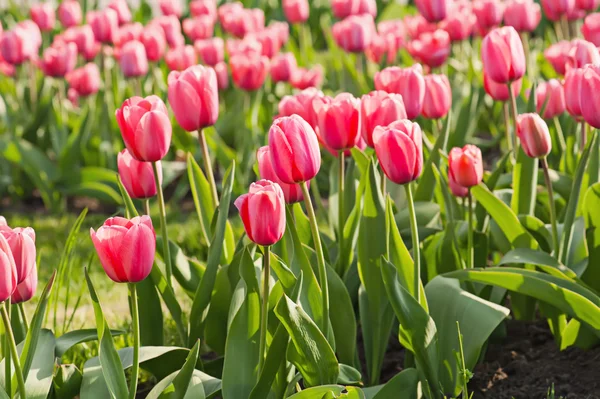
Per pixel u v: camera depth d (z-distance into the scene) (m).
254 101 7.90
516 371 4.16
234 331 3.40
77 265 6.82
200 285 3.97
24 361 3.23
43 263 6.98
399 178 3.33
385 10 12.59
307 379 3.34
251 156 7.95
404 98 4.20
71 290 6.27
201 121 4.09
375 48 7.84
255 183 2.99
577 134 5.80
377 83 4.53
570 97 4.09
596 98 3.66
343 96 3.75
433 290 3.89
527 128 3.90
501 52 4.44
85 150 8.69
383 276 3.41
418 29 7.60
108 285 6.34
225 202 3.95
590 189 4.14
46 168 8.48
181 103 4.00
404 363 4.28
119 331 3.86
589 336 4.21
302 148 3.08
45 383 3.36
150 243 2.94
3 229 3.04
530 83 6.82
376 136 3.29
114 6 9.21
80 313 5.81
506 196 4.97
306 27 13.52
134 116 3.53
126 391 3.17
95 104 8.84
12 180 9.11
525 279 3.67
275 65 7.56
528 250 4.10
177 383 3.28
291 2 9.66
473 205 5.09
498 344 4.49
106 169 8.51
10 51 8.62
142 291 4.02
